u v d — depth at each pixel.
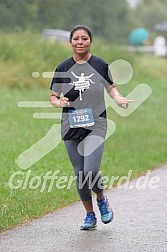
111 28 75.94
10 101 33.81
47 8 60.84
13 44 42.94
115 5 78.06
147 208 15.51
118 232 13.25
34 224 14.05
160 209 15.37
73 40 13.20
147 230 13.36
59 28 62.94
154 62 64.25
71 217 14.72
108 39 75.06
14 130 26.83
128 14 86.94
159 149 26.30
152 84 52.84
